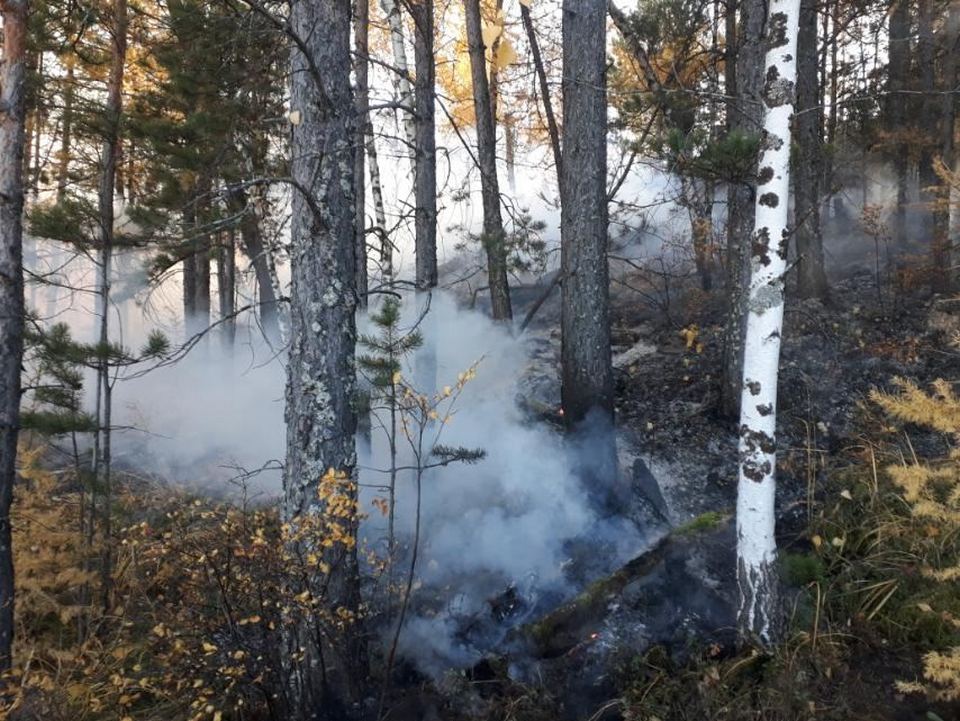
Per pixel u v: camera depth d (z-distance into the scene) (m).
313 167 4.66
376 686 4.82
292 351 4.77
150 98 8.77
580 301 6.73
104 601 6.09
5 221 5.24
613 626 5.14
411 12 7.80
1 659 5.16
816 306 9.70
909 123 12.35
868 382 8.01
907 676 4.41
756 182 4.95
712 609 5.27
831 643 4.65
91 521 6.38
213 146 8.07
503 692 4.73
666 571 5.60
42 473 6.66
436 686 4.76
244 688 4.41
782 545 5.88
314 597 4.37
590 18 6.55
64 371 5.94
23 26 5.29
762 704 4.27
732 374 7.90
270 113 8.38
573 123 6.70
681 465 7.28
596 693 4.70
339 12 4.77
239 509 6.11
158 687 4.51
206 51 7.68
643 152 6.74
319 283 4.70
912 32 13.35
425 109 7.89
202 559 4.30
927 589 4.87
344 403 4.76
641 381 9.15
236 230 8.70
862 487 6.09
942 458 5.93
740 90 7.44
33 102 6.82
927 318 8.92
